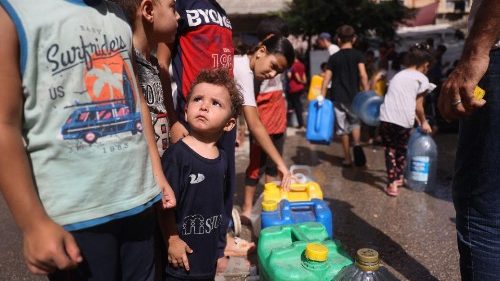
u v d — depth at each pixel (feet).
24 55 4.34
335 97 20.35
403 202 15.48
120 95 5.10
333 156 22.74
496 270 6.65
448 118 6.46
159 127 7.42
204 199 7.09
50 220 4.31
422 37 53.47
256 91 12.04
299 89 30.48
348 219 13.94
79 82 4.70
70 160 4.66
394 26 55.98
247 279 9.80
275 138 14.20
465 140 6.74
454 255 11.27
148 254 5.76
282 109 14.11
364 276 7.07
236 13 58.85
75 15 4.74
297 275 7.43
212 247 7.41
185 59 8.92
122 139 5.06
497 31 5.70
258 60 10.69
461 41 47.60
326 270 7.53
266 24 11.95
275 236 8.63
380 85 27.81
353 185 17.67
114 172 4.95
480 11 5.79
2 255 12.05
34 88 4.44
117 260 5.27
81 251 4.89
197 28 8.86
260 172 13.39
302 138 27.45
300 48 58.23
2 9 4.29
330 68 20.38
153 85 7.27
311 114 19.24
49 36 4.49
